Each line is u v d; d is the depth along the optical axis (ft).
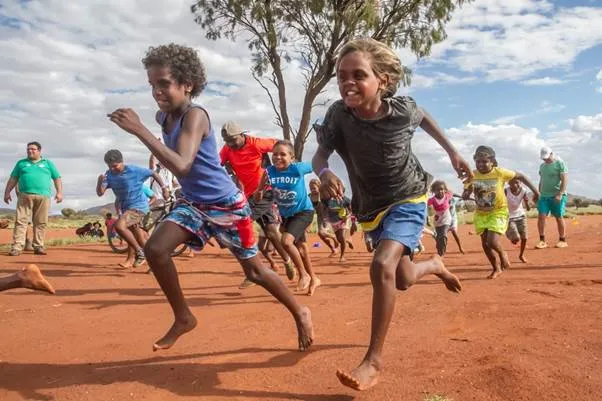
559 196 38.22
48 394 11.25
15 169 36.22
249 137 26.35
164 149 10.80
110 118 10.57
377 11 65.16
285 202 22.52
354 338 14.42
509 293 19.07
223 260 35.42
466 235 54.75
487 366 11.24
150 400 10.73
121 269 30.53
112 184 30.22
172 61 11.98
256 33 69.97
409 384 10.62
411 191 12.03
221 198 12.51
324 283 25.40
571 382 10.38
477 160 24.80
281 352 13.41
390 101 11.37
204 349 13.94
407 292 20.61
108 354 13.92
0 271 29.30
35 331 16.56
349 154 12.03
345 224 35.78
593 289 19.26
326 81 69.21
